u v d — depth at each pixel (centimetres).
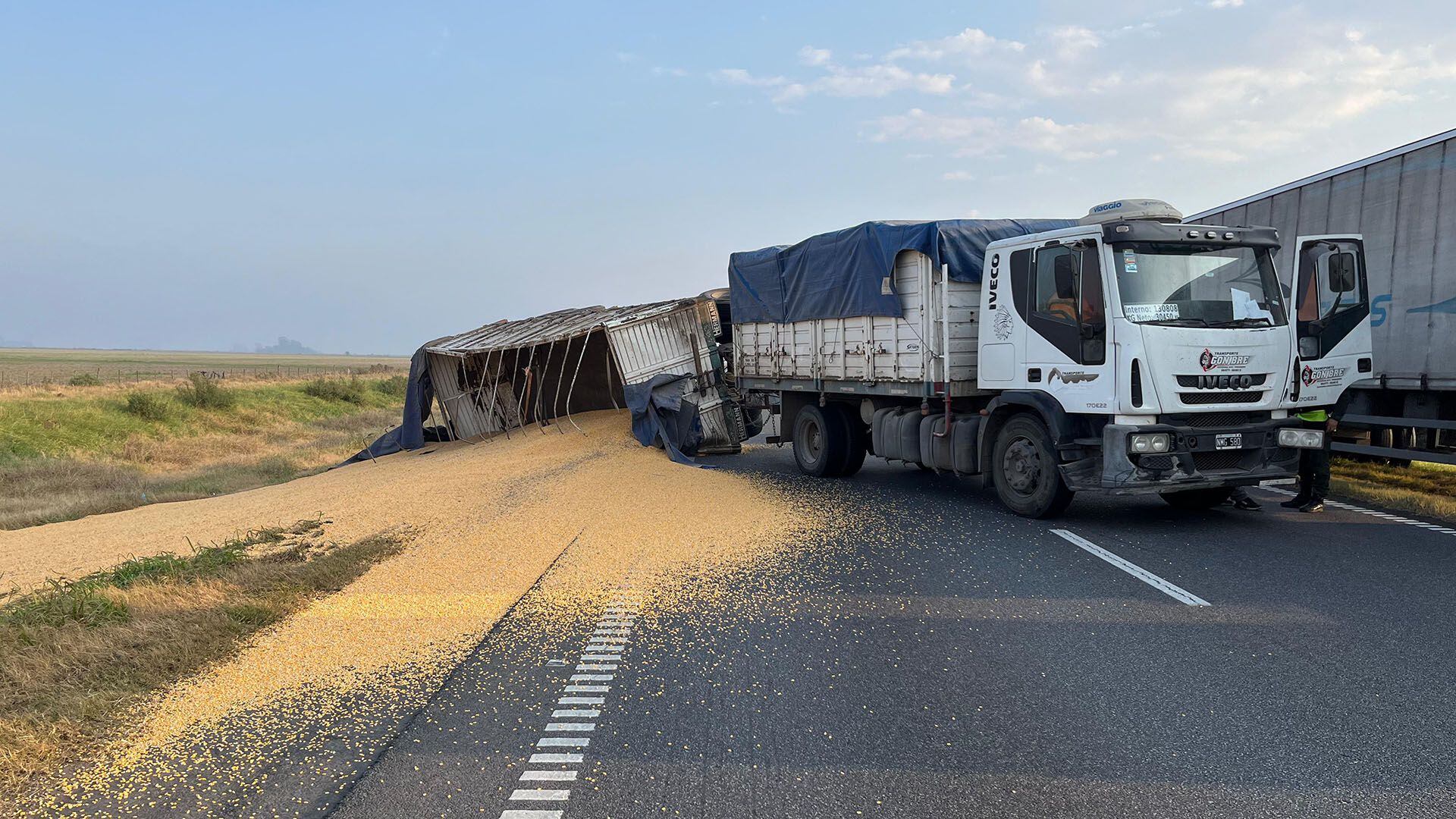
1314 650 503
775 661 509
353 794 361
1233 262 829
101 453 2481
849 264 1123
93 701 457
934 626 566
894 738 404
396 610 620
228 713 449
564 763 385
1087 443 828
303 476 1905
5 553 999
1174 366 778
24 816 352
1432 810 330
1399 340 1060
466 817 340
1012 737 402
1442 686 448
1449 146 987
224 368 9475
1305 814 329
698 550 786
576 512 953
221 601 648
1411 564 689
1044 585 653
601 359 2233
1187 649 510
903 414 1102
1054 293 857
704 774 372
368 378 5028
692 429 1598
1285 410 843
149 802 360
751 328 1455
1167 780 358
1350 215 1128
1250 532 819
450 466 1516
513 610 619
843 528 871
